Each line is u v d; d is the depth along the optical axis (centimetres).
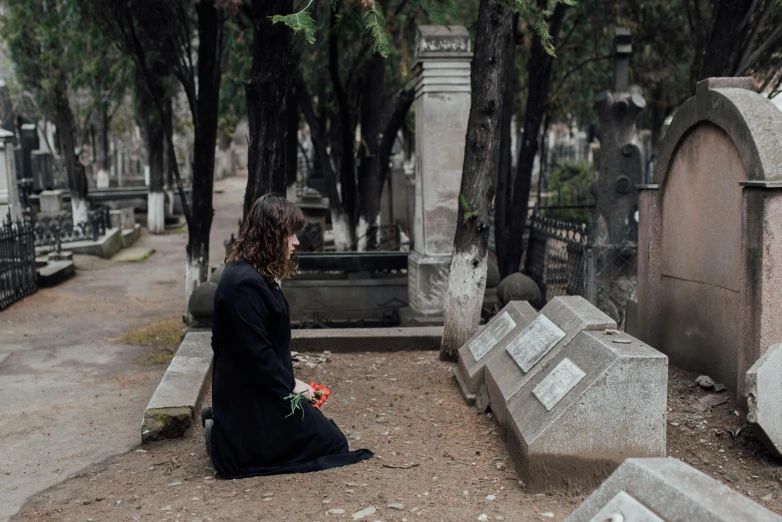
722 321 529
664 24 1305
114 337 1046
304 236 1577
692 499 203
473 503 377
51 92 2136
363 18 554
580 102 1789
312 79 1697
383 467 429
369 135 1474
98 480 455
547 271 1084
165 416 518
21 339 1029
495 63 631
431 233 929
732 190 514
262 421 416
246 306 397
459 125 916
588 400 388
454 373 627
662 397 390
